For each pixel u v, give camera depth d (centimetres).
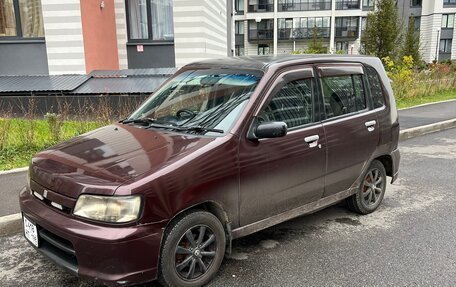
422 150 808
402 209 491
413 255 372
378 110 464
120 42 1170
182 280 301
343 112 423
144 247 273
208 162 306
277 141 352
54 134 684
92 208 271
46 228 288
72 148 338
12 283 324
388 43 1977
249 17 4812
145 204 273
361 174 446
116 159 304
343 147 412
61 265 286
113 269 268
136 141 336
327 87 411
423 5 4394
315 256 370
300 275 337
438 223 448
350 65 445
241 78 371
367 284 323
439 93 1670
